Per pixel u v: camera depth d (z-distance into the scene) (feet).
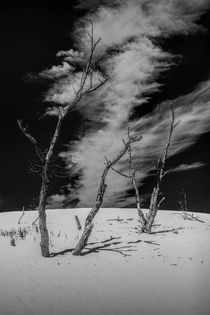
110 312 32.48
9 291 36.63
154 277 42.73
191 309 33.35
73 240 61.62
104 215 104.88
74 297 35.88
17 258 48.55
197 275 43.60
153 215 70.38
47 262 47.03
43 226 49.14
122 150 51.65
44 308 32.76
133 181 73.41
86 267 45.80
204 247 58.90
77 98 50.57
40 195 49.32
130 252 54.03
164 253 54.08
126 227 78.18
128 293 37.40
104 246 57.47
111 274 43.50
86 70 51.49
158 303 34.78
